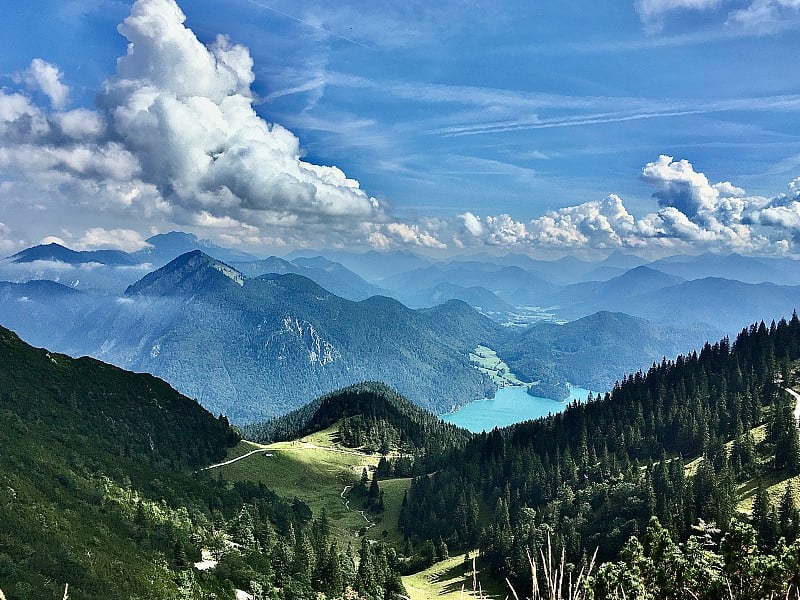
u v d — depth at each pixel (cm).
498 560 12762
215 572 7700
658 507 10825
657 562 3312
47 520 6047
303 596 8638
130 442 14575
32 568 4969
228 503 12562
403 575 14650
